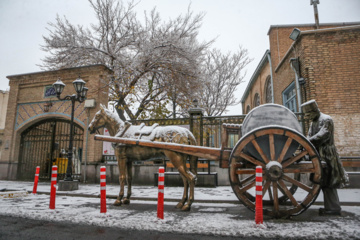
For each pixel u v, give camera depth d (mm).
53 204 5297
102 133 11234
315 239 3283
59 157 12477
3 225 4035
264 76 19078
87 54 14125
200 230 3676
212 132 10148
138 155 5609
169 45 13500
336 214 4641
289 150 4414
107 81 12430
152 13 14938
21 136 13195
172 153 5066
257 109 4680
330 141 4648
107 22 14367
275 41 15953
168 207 5555
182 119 10250
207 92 20562
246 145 4473
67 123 12477
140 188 9008
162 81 14852
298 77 9969
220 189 8539
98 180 10719
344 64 9250
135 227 3848
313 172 4195
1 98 20953
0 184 10586
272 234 3477
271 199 5352
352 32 9367
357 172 8344
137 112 14703
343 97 9047
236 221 4199
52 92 12672
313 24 15805
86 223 4098
